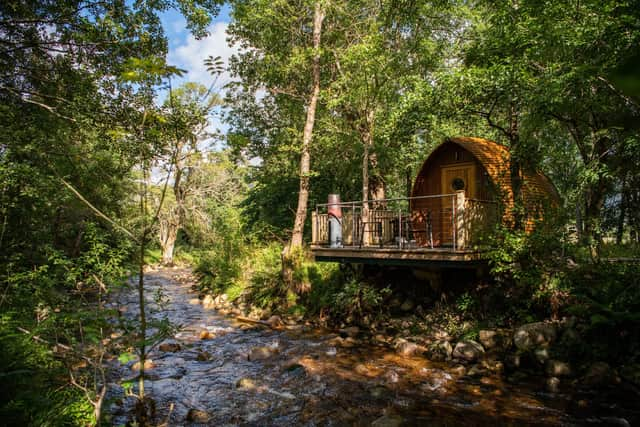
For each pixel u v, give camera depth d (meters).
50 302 7.45
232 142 5.77
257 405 7.02
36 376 5.57
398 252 10.58
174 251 39.03
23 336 6.20
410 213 13.59
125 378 8.06
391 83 14.48
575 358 7.83
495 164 12.21
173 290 20.94
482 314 10.04
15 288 7.57
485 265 10.05
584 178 8.52
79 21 10.05
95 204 14.77
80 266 7.27
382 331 11.02
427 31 14.68
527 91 9.06
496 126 11.20
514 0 10.09
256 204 25.42
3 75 10.01
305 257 15.60
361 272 13.09
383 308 12.01
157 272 29.83
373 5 15.88
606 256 10.45
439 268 11.31
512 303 9.71
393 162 17.55
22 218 9.55
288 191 23.22
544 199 10.10
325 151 18.06
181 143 5.75
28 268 9.34
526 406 6.64
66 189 9.52
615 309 7.90
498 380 7.70
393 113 11.75
